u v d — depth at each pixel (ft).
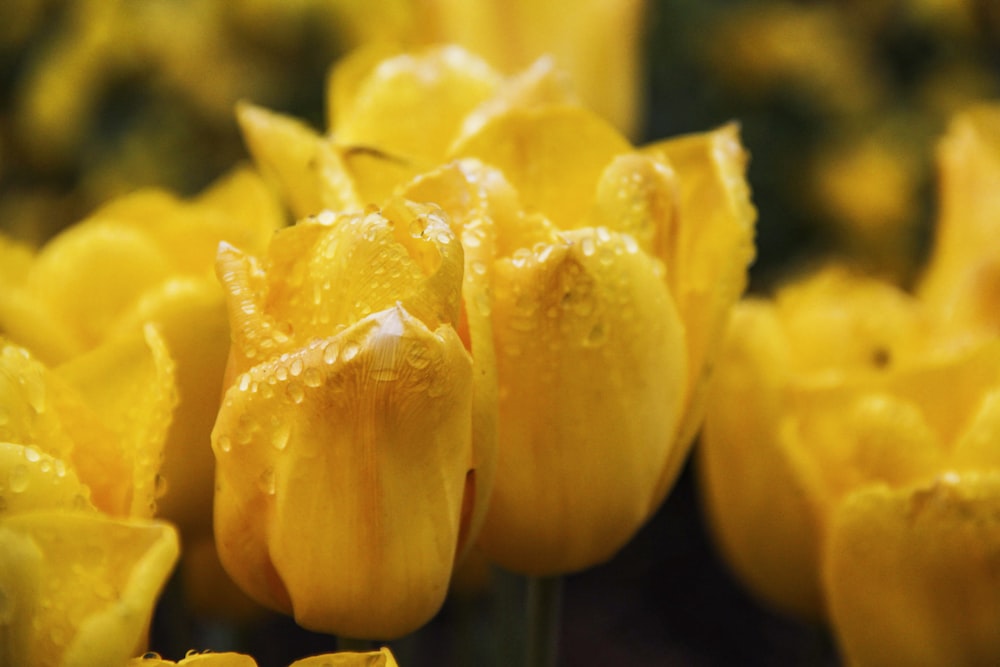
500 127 1.43
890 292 1.85
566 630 4.32
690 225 1.47
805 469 1.58
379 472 1.28
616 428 1.37
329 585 1.30
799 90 4.34
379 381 1.25
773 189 4.34
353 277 1.28
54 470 1.28
